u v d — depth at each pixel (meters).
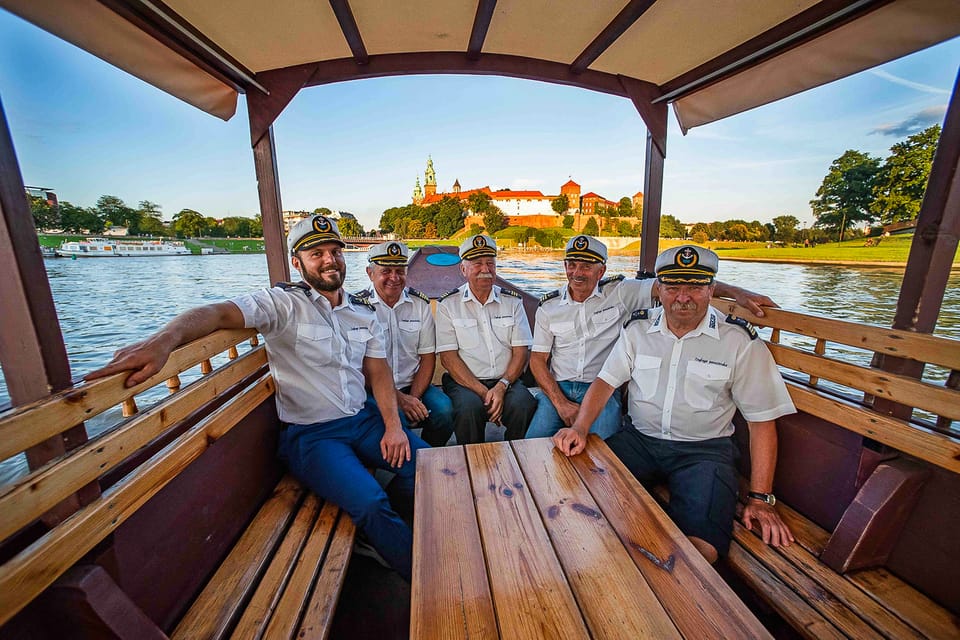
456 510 1.24
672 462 1.81
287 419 1.87
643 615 0.88
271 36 2.02
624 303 2.49
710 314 1.78
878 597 1.24
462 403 2.35
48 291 0.93
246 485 1.66
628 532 1.14
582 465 1.50
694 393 1.76
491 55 2.41
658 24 1.99
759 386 1.64
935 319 1.37
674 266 1.68
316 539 1.51
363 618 1.61
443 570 1.01
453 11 1.92
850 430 1.45
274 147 2.54
